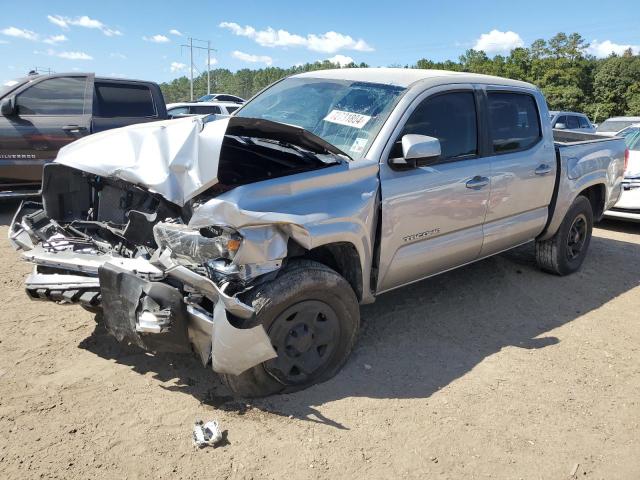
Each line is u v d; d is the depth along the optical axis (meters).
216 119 3.13
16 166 6.73
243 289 2.78
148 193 3.18
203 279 2.60
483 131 4.17
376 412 2.98
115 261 2.88
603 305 4.83
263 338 2.68
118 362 3.32
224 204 2.64
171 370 3.25
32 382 3.05
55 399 2.91
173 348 2.77
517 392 3.30
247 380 2.90
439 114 3.85
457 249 4.05
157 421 2.78
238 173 3.46
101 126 7.26
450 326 4.16
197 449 2.59
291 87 4.44
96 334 3.66
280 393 3.07
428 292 4.82
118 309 2.76
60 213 3.54
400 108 3.58
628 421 3.09
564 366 3.66
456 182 3.86
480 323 4.26
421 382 3.33
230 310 2.62
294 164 3.44
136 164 2.92
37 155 6.85
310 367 3.13
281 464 2.54
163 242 2.82
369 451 2.67
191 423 2.78
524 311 4.56
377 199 3.35
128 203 3.39
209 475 2.44
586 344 4.02
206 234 2.68
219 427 2.75
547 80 69.81
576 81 69.44
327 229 2.98
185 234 2.72
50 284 3.08
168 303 2.64
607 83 71.00
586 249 5.76
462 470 2.61
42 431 2.65
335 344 3.23
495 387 3.34
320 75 4.44
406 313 4.35
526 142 4.62
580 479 2.61
